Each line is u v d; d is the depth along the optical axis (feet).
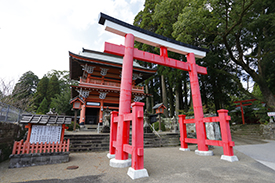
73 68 59.62
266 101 44.47
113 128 17.53
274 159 17.61
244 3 33.35
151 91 94.22
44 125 16.37
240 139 40.50
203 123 20.75
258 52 47.19
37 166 13.46
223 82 59.00
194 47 24.50
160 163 15.06
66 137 23.70
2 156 15.35
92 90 52.19
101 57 64.08
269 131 42.96
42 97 101.24
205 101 70.28
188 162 15.48
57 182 9.84
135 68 59.93
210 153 19.06
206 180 10.43
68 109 74.54
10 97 37.35
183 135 23.43
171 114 79.51
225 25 41.57
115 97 56.80
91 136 25.16
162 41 21.70
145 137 29.58
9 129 17.34
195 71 23.54
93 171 12.14
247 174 11.89
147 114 34.68
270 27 40.11
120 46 17.72
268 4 39.63
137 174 10.73
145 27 71.00
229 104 75.92
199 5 38.27
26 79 116.26
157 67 67.46
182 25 38.14
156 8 49.85
